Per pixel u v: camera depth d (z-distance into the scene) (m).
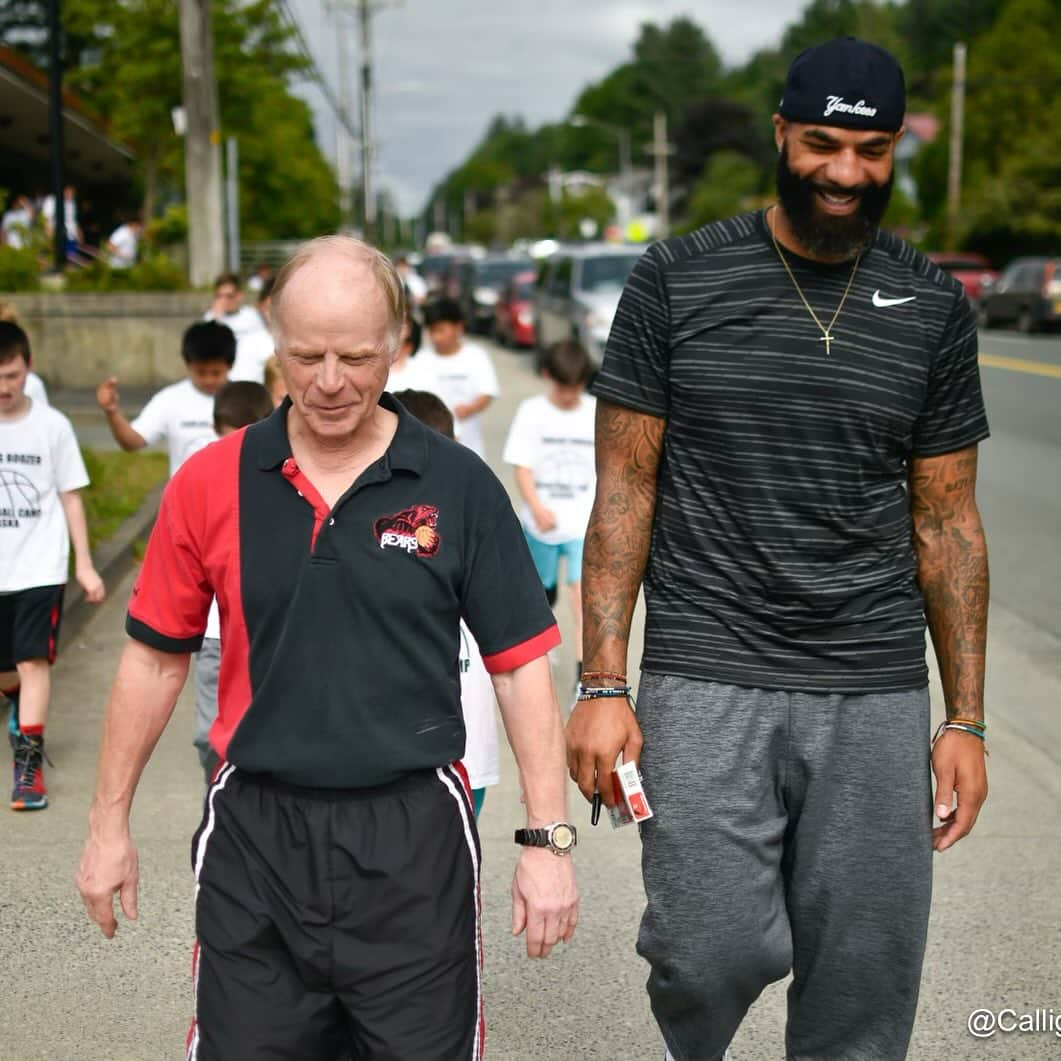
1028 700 6.63
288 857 2.42
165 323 18.83
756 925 2.80
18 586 5.22
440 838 2.45
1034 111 57.12
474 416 7.96
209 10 20.58
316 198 46.00
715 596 2.78
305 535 2.40
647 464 2.87
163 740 6.06
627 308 2.85
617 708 2.82
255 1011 2.40
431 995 2.42
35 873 4.71
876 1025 2.92
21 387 5.24
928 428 2.85
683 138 116.62
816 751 2.77
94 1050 3.68
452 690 2.48
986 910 4.45
